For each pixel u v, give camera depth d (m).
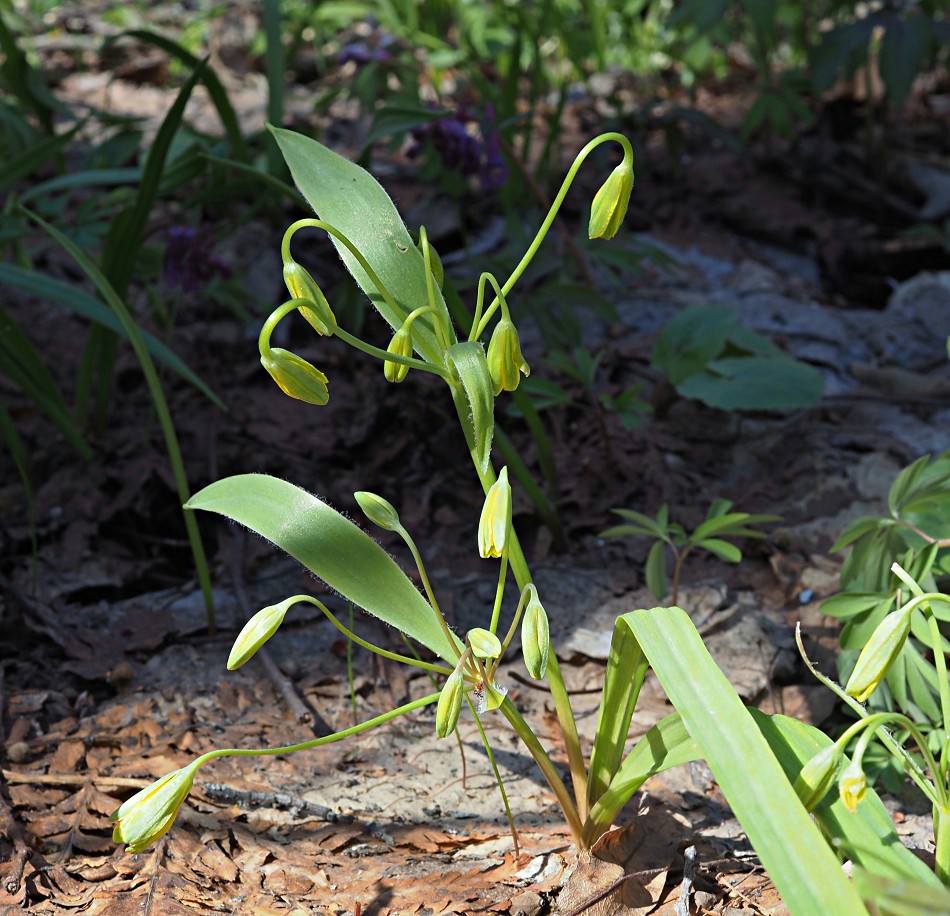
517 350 0.45
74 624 0.58
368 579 0.46
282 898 0.48
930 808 0.52
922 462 0.52
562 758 0.53
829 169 1.03
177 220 0.77
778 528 0.62
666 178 1.01
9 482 0.66
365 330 0.79
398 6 1.20
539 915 0.47
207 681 0.56
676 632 0.45
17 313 0.80
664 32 1.28
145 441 0.68
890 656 0.42
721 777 0.43
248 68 1.24
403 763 0.53
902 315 0.81
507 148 0.75
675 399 0.70
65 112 0.81
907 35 0.88
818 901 0.41
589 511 0.64
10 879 0.48
